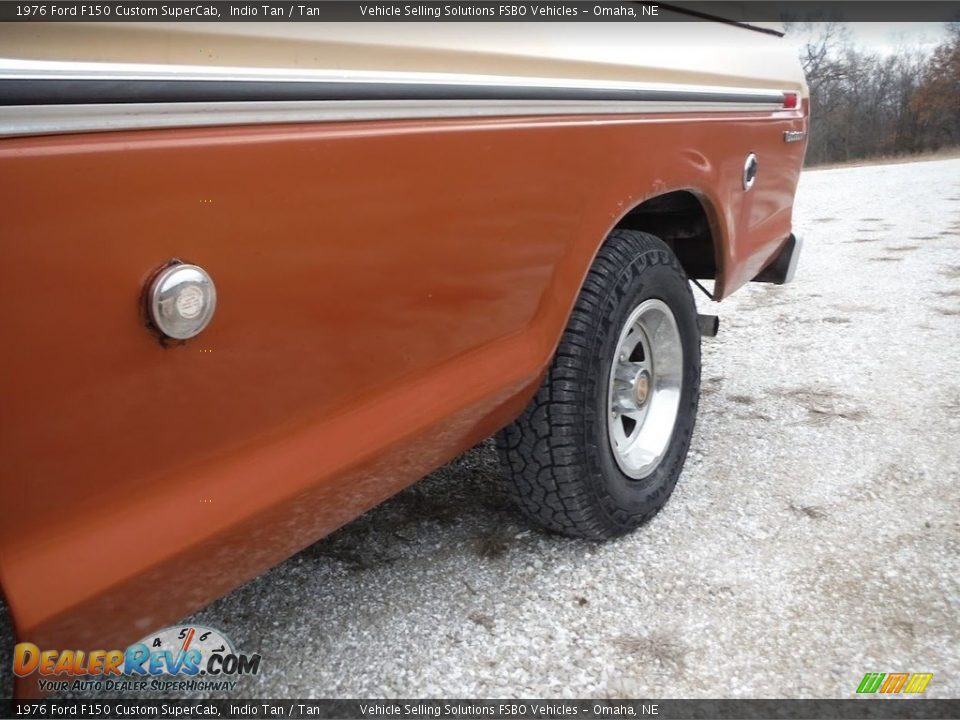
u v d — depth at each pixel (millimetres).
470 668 1984
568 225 1964
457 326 1722
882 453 3066
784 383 3861
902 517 2611
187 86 1136
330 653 2031
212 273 1196
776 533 2537
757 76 2875
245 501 1320
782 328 4797
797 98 3311
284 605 2211
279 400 1367
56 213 1012
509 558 2422
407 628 2123
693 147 2430
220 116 1183
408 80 1474
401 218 1502
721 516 2643
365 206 1421
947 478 2854
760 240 3164
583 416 2182
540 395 2156
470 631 2111
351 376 1498
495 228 1742
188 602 1351
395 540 2523
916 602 2201
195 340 1199
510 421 2090
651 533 2551
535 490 2264
